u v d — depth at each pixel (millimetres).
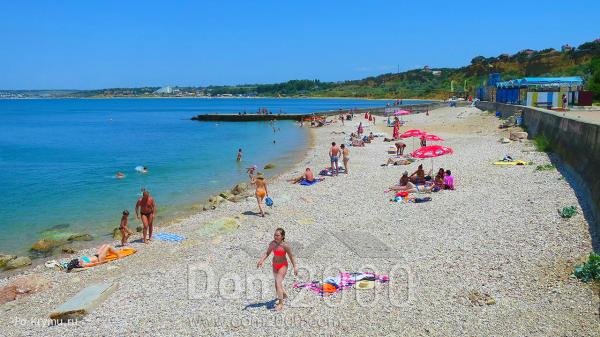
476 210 18250
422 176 24219
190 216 22516
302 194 24766
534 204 17812
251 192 26531
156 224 21531
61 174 35844
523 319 10031
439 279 12359
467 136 43719
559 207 16906
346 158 30016
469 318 10266
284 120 93188
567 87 56344
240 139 60531
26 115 143500
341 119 78438
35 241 20109
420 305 11023
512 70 168375
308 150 46000
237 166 38312
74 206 25734
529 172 23625
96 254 16797
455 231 16094
